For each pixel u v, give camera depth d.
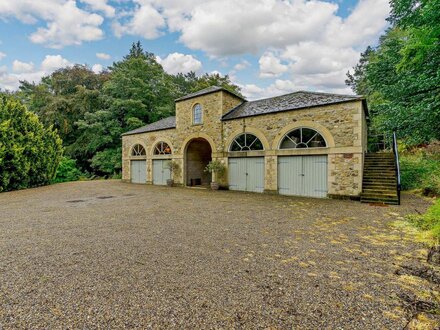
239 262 3.41
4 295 2.54
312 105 9.97
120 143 23.70
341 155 9.36
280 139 10.95
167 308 2.30
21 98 29.09
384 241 4.32
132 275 3.00
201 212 7.01
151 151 17.03
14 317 2.16
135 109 23.20
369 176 9.55
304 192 10.35
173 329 2.00
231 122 12.67
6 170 12.69
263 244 4.19
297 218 6.21
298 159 10.53
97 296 2.52
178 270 3.15
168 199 9.66
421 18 8.42
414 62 8.80
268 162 11.31
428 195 9.40
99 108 25.17
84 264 3.35
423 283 2.78
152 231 5.02
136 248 3.99
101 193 11.69
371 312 2.23
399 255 3.65
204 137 13.85
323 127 9.77
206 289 2.66
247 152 12.04
